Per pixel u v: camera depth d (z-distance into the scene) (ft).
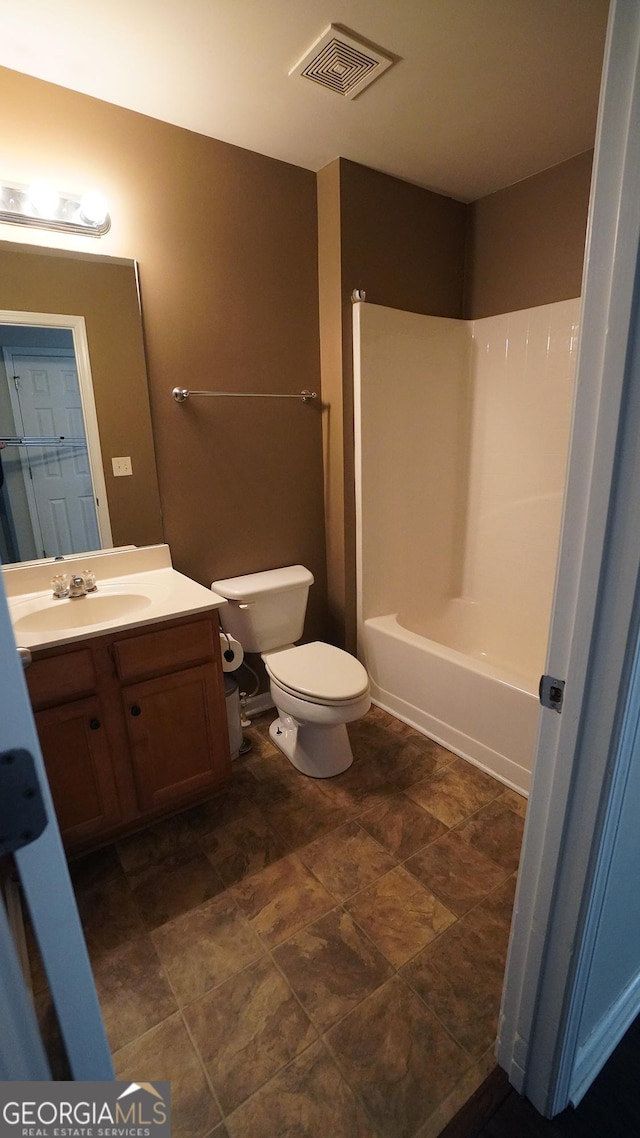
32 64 4.85
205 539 7.11
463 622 9.29
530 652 8.38
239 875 5.14
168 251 6.12
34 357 5.43
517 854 5.35
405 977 4.15
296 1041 3.73
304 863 5.27
